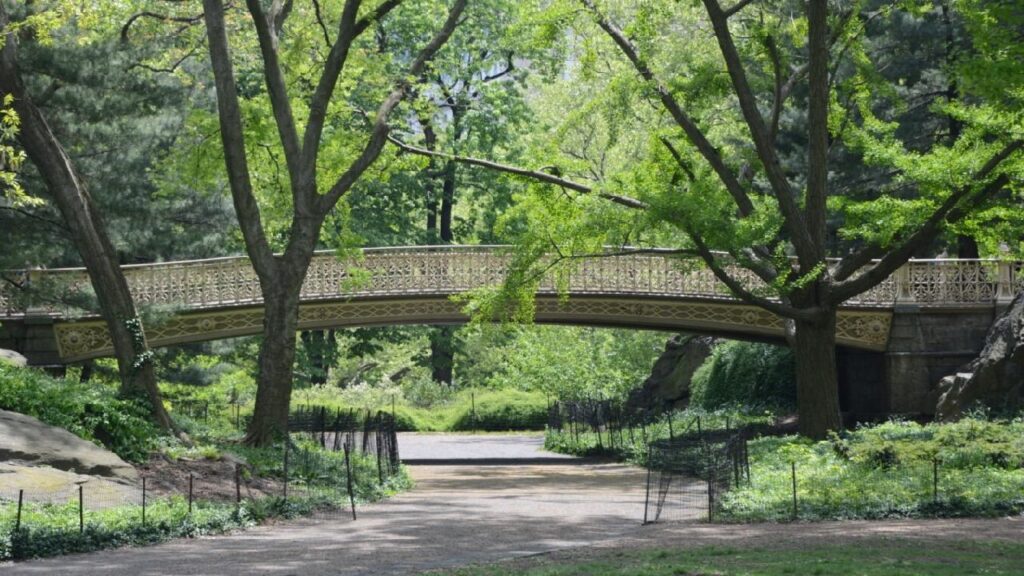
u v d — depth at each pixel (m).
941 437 21.88
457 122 50.03
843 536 14.34
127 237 29.09
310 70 29.59
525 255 26.02
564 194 27.28
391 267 34.34
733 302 34.56
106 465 18.22
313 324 34.19
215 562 13.04
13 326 31.36
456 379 64.69
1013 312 30.61
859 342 34.53
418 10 45.34
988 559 11.77
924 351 34.34
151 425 21.97
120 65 26.72
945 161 23.00
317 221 26.16
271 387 25.52
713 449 21.28
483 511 19.27
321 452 25.58
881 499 17.75
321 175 28.61
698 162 27.59
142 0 32.91
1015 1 16.67
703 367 44.16
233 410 44.50
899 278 34.50
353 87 30.84
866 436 22.33
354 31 26.30
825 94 25.67
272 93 26.22
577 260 26.41
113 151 27.30
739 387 40.88
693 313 34.81
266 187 30.80
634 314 34.75
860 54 26.36
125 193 27.75
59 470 17.55
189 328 32.91
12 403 19.47
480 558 13.38
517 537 15.51
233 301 33.00
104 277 23.53
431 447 40.69
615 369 51.59
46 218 27.02
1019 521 16.27
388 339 54.97
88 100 25.73
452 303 34.56
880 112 35.62
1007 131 22.02
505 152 50.41
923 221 23.89
